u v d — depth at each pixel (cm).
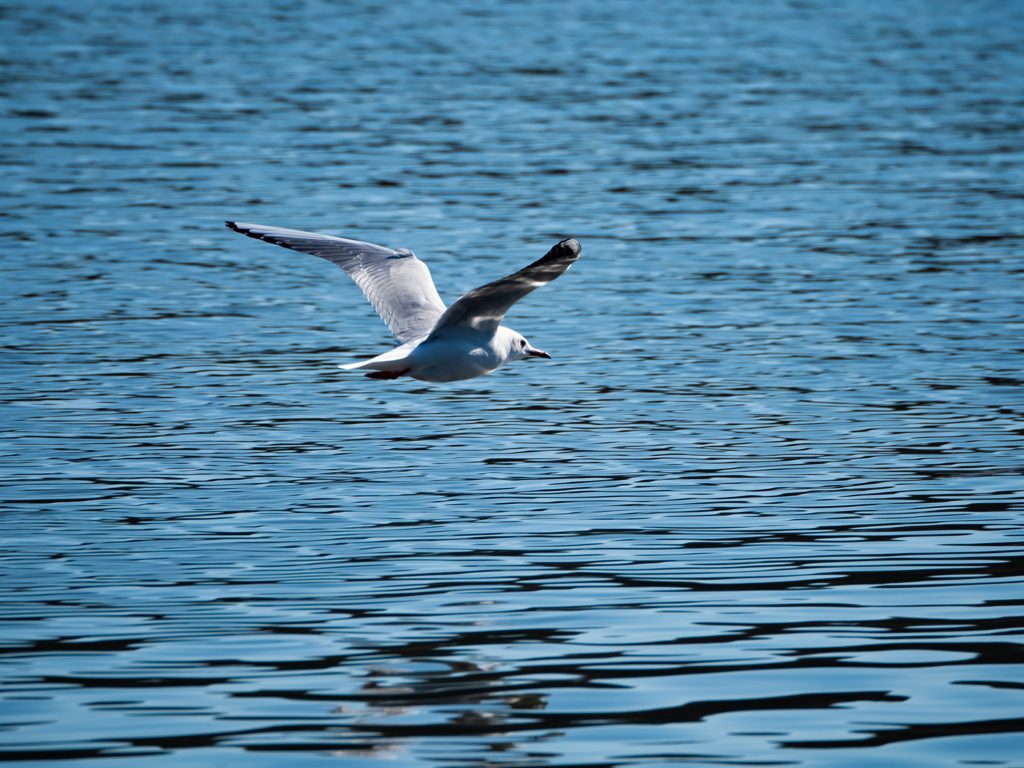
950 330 1883
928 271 2222
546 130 3519
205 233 2480
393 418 1538
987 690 856
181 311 2006
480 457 1390
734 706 838
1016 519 1184
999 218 2602
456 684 872
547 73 4353
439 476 1327
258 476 1321
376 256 1040
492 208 2669
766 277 2198
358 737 801
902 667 892
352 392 1641
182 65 4372
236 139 3328
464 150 3253
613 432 1475
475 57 4641
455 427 1503
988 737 795
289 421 1516
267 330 1923
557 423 1513
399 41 4969
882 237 2461
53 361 1733
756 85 4206
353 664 902
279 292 2145
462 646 930
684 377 1689
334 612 991
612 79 4272
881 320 1942
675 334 1889
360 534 1160
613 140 3403
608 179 2966
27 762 771
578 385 1666
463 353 950
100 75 4162
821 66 4584
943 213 2647
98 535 1152
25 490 1266
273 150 3212
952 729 807
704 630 956
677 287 2144
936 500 1241
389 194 2780
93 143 3250
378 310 1017
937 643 930
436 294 1032
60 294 2067
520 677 880
